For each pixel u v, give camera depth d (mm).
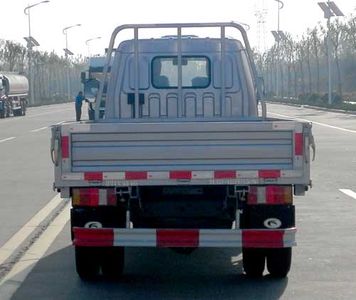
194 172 7742
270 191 7848
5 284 8680
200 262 9727
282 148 7734
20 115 59312
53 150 7805
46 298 8078
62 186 7828
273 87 89562
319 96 65125
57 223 12523
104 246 8031
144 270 9312
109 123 7965
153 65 11141
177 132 7730
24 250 10492
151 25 9734
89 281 8750
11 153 25531
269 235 7852
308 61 73688
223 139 7727
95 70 22516
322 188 16188
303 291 8211
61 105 86188
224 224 8203
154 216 8195
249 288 8375
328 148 25453
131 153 7770
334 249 10281
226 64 11086
